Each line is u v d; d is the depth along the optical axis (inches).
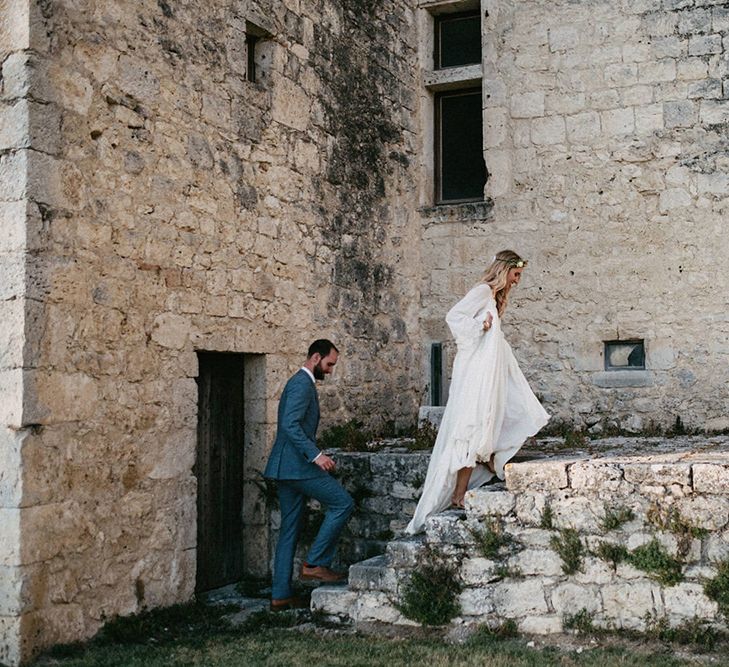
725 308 326.6
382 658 190.1
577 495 204.1
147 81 234.4
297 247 294.4
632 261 339.3
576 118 348.5
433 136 379.6
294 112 295.9
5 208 198.8
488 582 208.8
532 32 355.9
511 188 356.8
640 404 335.6
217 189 258.7
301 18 301.7
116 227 222.2
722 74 330.3
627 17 343.0
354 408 321.4
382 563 225.3
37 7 202.2
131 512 223.6
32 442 195.3
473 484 232.5
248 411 278.1
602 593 199.6
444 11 378.0
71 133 210.1
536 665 180.4
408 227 363.3
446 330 363.6
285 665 187.6
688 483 194.7
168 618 226.1
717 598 189.6
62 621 201.8
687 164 333.4
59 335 204.1
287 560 239.5
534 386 350.0
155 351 233.5
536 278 351.9
